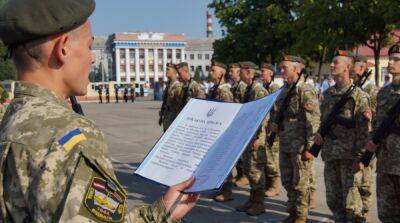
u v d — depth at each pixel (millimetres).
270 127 5129
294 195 4859
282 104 4891
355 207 4215
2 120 1268
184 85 7199
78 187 1072
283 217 5301
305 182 4730
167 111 7562
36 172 1094
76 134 1135
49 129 1142
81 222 1059
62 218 1046
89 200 1084
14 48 1266
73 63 1274
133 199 6035
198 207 5719
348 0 17156
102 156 1149
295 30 20359
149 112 22500
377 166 3926
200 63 91812
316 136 4359
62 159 1097
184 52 90938
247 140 1413
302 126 4719
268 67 6527
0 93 5598
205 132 1608
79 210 1061
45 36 1218
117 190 1167
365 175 4586
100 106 29531
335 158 4266
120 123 16656
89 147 1128
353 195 4230
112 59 90125
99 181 1117
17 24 1183
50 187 1075
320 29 18094
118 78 87375
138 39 88312
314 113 4594
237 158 1369
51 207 1063
